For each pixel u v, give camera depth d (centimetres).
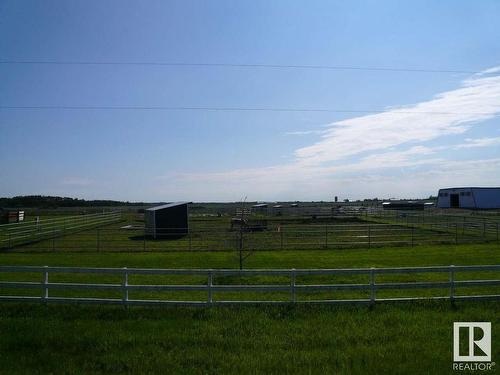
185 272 1199
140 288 1203
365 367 780
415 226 4291
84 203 16238
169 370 774
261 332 987
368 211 6675
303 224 4878
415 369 773
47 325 1035
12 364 798
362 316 1105
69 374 759
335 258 2347
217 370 770
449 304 1217
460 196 7756
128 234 3900
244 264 2133
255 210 7438
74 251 2755
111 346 898
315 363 802
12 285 1235
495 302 1243
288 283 1617
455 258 2297
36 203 14238
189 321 1072
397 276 1755
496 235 3409
